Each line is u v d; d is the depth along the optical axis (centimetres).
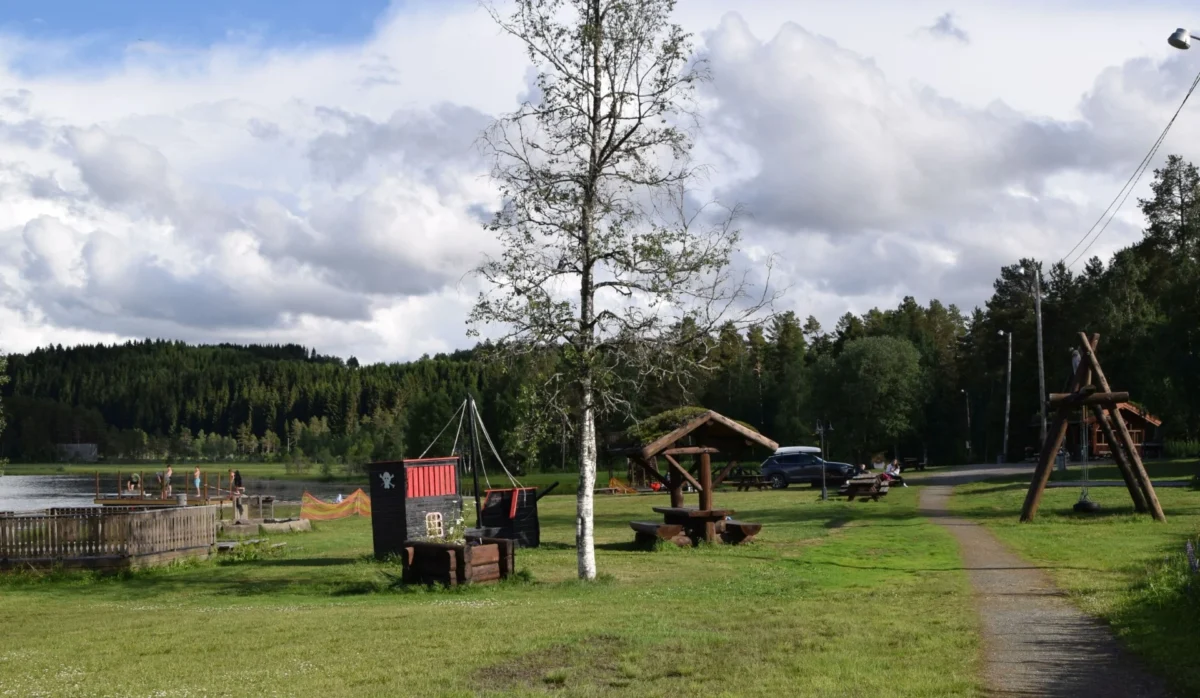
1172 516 2514
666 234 1761
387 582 1791
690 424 2470
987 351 9500
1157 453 6300
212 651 1125
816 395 8594
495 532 2469
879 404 8088
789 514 3303
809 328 12731
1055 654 959
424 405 8819
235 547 2586
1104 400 2609
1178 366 5453
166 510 2397
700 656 981
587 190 1772
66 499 7338
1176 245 7275
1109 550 1873
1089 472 4775
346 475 11169
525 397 1788
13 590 2041
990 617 1179
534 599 1535
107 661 1087
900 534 2470
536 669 952
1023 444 8875
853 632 1090
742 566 1933
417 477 2291
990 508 3131
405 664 993
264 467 14675
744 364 10125
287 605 1598
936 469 6819
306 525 3544
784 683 855
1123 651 967
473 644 1082
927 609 1260
